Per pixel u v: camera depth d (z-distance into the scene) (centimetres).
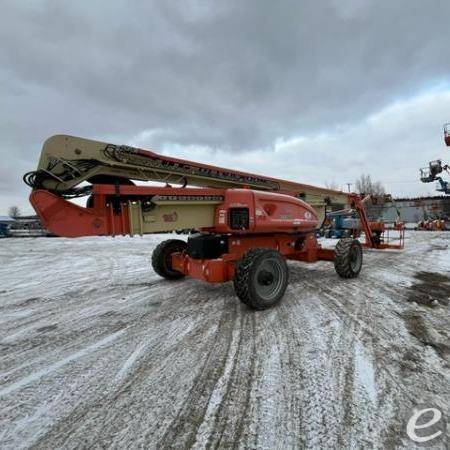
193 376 238
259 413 193
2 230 2756
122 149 374
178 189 401
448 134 2269
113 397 214
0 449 168
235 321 355
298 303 421
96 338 319
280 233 537
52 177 327
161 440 172
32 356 280
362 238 1691
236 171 520
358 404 200
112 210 355
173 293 493
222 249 477
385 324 338
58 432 181
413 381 225
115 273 710
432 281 561
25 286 588
